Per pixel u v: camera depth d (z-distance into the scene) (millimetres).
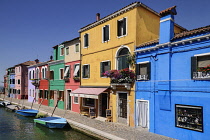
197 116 8703
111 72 12734
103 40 14852
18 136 12500
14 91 39312
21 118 18938
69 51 19719
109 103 13984
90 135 11266
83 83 17125
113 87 13055
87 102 16891
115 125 12422
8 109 25078
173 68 9750
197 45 8781
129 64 12367
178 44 9578
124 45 12875
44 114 17578
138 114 11672
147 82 11180
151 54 11031
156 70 10688
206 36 8289
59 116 16031
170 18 9977
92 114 15102
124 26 13023
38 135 12672
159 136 9891
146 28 12953
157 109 10516
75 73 18141
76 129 12836
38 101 26828
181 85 9328
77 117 15492
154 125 10617
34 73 28344
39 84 26484
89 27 16328
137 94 11797
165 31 10156
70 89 19312
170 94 9805
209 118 8188
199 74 8594
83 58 17234
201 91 8508
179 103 9383
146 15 13062
